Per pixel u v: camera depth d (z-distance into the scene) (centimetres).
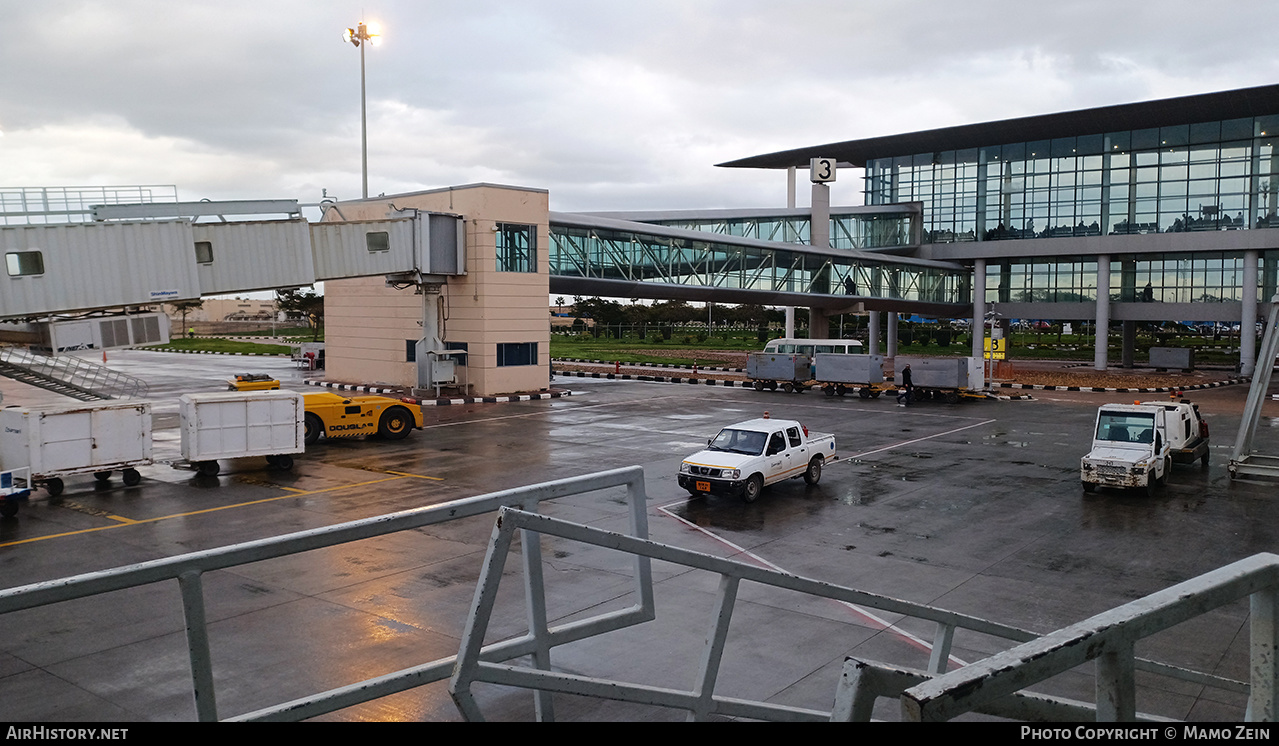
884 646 1052
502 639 1054
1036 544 1574
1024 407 3869
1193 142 5844
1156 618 196
